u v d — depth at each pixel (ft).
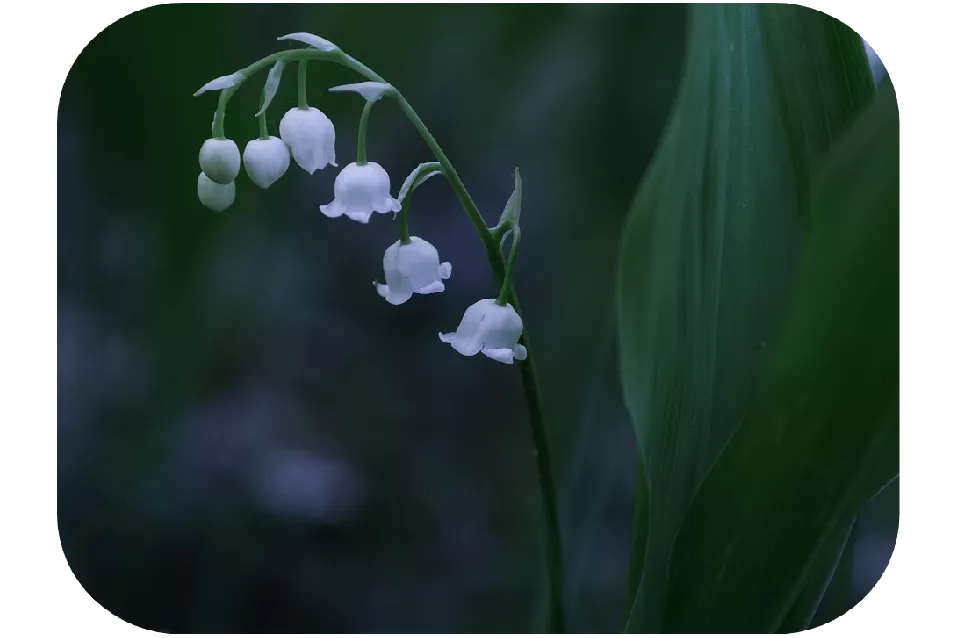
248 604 1.24
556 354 1.57
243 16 1.27
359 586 1.26
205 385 1.37
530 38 1.53
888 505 1.11
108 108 1.26
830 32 1.01
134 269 1.34
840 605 1.07
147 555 1.24
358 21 1.39
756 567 1.00
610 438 1.33
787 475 0.99
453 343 1.01
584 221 1.64
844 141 0.97
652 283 1.07
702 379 1.02
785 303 1.01
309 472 1.31
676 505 1.02
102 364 1.31
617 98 1.60
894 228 0.96
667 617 1.02
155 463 1.27
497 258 1.01
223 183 1.00
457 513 1.38
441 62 1.52
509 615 1.27
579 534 1.25
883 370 0.97
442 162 1.00
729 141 1.04
